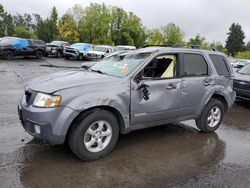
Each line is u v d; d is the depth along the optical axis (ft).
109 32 161.58
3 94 28.48
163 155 15.21
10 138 16.15
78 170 12.94
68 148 15.19
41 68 56.75
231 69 20.20
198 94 17.74
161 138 17.85
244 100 30.37
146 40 192.75
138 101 14.84
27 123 13.39
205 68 18.43
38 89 13.32
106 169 13.20
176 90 16.46
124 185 11.90
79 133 13.16
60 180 11.99
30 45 76.07
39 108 12.84
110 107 14.11
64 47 88.79
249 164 14.66
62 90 12.85
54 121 12.66
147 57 15.72
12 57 72.23
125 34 165.99
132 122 14.94
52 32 213.66
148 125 15.89
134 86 14.66
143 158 14.67
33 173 12.42
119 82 14.28
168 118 16.62
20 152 14.40
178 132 19.30
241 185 12.36
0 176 12.00
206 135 19.11
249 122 23.61
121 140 17.06
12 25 216.95
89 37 154.61
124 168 13.42
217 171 13.61
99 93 13.47
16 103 24.72
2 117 20.07
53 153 14.49
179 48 17.44
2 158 13.64
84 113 13.34
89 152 13.65
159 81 15.70
